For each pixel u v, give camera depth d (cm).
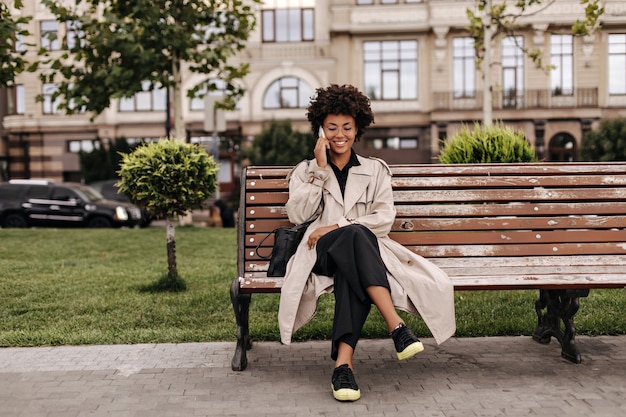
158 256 955
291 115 2997
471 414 308
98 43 1301
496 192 428
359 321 344
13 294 634
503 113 2825
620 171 434
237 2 1384
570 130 2808
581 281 364
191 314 545
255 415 309
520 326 472
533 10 2714
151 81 1355
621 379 359
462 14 2844
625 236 424
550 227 423
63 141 3200
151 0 1295
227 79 1466
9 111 3234
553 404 320
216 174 665
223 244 1096
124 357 413
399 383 358
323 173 384
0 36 880
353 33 2939
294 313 349
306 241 375
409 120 2934
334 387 330
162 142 647
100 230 1360
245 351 391
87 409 319
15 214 1788
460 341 449
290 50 2986
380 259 352
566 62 2797
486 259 416
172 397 336
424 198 426
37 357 414
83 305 579
